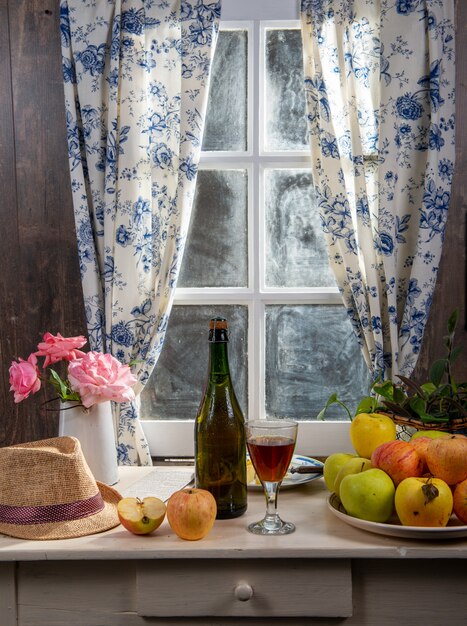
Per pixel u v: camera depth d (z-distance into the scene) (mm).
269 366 1963
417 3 1743
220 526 1152
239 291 1941
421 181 1770
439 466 1088
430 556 1019
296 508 1256
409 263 1783
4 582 1083
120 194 1773
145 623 1084
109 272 1777
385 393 1457
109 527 1144
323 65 1793
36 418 1922
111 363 1396
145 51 1810
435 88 1726
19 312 1917
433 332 1868
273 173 1952
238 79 1939
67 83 1792
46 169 1903
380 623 1080
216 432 1200
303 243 1959
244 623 1090
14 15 1883
